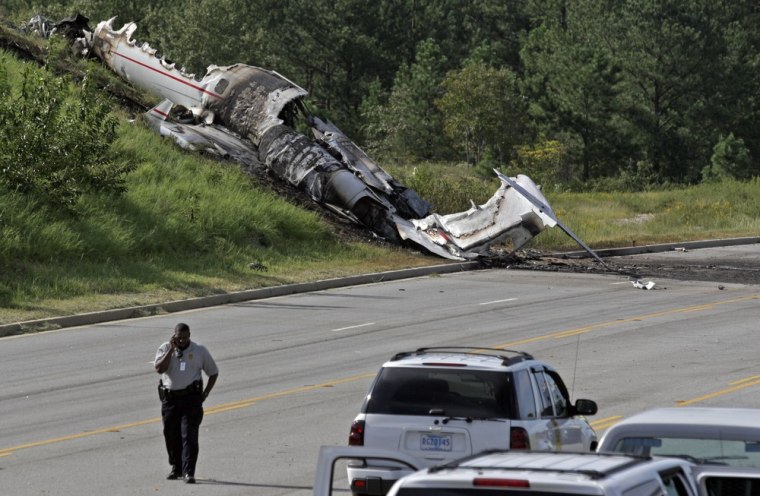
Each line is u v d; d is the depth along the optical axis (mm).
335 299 117562
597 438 51688
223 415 62719
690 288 128625
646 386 71062
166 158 154000
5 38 179250
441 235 152375
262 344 88875
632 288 127938
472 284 131125
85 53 183750
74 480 47438
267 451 53562
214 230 136500
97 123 132000
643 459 22438
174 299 110500
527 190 150000
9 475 48344
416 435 39125
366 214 157375
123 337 92188
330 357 82750
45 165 125500
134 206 132875
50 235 115812
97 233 121438
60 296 106000
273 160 160000
